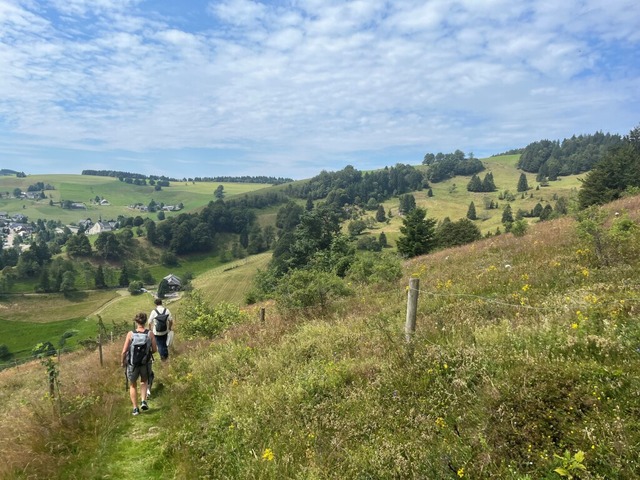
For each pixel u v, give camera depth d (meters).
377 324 8.16
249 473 4.55
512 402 4.07
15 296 110.19
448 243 56.53
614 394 3.75
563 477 3.06
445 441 4.02
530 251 13.78
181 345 12.70
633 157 49.31
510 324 6.23
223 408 6.29
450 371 5.26
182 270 150.62
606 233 10.99
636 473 2.92
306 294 12.16
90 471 5.09
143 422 6.84
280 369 7.49
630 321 5.17
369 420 4.95
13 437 5.61
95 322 92.88
